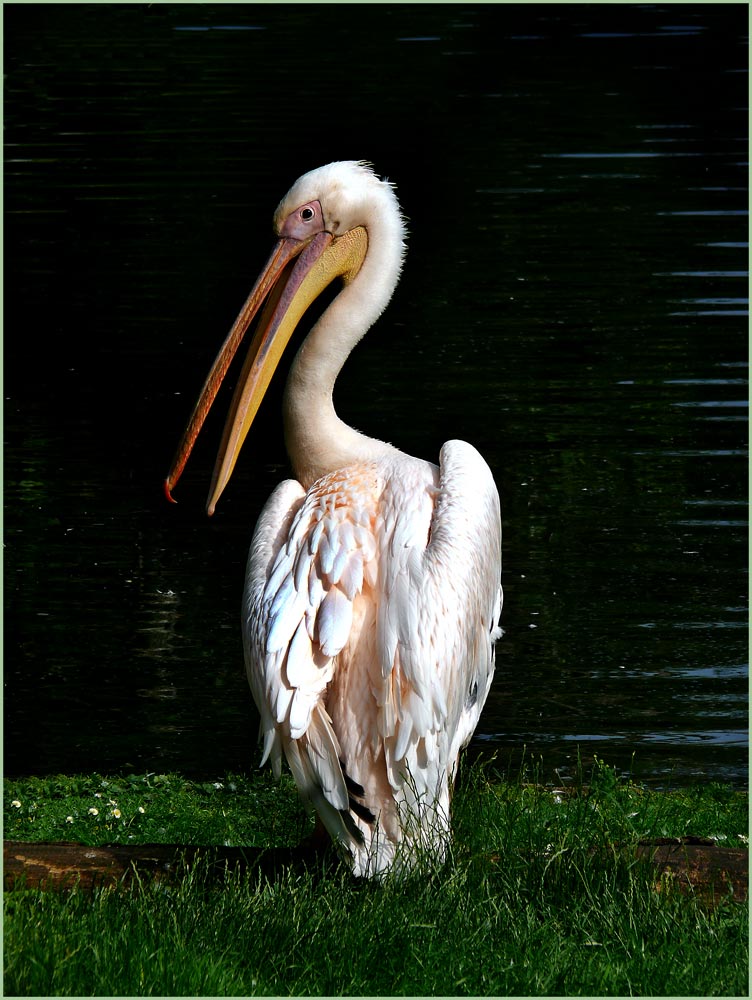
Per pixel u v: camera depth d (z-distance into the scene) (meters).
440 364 18.77
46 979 6.28
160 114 31.84
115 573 13.79
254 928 6.80
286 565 7.74
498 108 32.25
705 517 14.70
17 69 36.25
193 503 15.44
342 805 7.15
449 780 8.12
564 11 43.25
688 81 34.66
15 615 12.94
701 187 26.72
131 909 6.93
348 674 7.43
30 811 9.62
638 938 6.91
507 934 6.89
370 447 8.84
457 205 25.86
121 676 11.97
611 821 8.95
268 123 30.86
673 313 20.67
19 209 25.67
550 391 17.84
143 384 18.58
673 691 11.70
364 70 36.09
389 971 6.58
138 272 22.58
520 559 13.95
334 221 9.19
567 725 11.19
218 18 42.69
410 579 7.43
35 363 19.19
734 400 17.62
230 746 10.96
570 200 26.14
